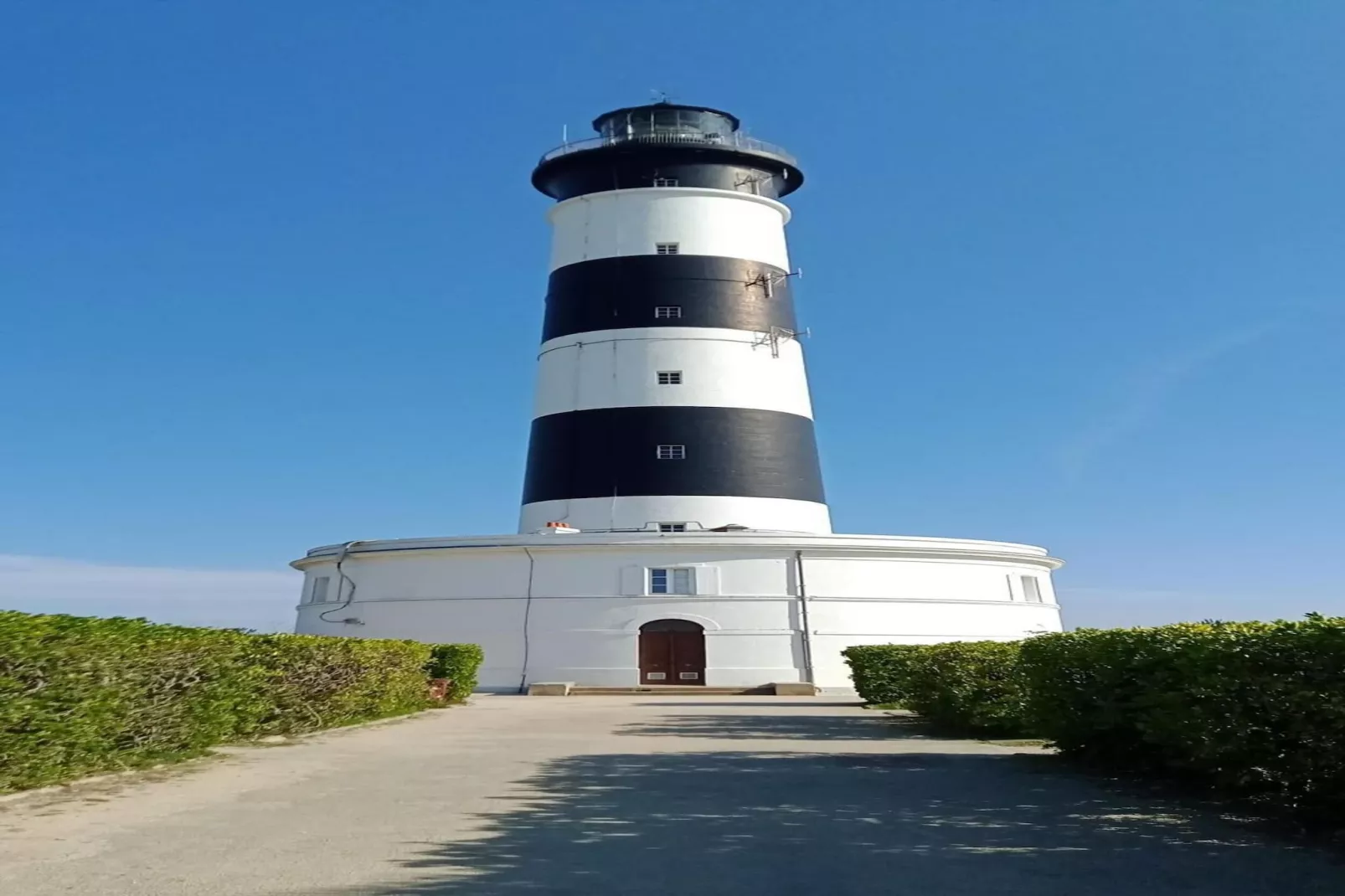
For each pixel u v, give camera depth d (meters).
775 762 13.41
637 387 34.75
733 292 36.12
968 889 6.82
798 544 32.56
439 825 9.01
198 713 13.48
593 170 38.25
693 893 6.74
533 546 32.53
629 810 9.77
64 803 10.12
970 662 16.94
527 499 36.19
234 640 14.58
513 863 7.53
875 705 24.02
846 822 9.12
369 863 7.53
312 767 12.98
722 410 34.53
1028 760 13.50
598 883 6.96
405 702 22.38
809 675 31.78
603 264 36.53
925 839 8.40
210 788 11.17
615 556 32.56
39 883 6.96
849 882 7.02
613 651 31.92
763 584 32.41
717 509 33.56
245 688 15.08
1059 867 7.45
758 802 10.17
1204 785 10.89
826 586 32.66
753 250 37.22
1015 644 17.16
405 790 11.07
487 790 11.06
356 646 19.11
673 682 31.77
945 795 10.64
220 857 7.72
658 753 14.54
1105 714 11.75
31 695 10.08
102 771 11.77
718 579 32.31
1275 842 8.28
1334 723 8.24
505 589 32.84
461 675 26.27
